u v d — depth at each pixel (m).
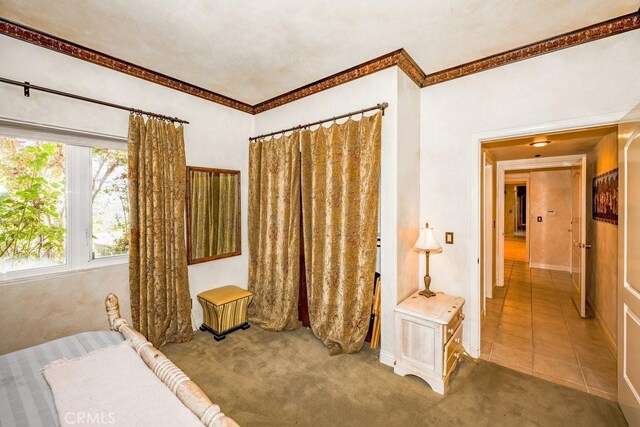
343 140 2.58
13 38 1.91
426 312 2.12
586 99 1.99
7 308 1.92
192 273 2.97
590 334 2.88
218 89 2.99
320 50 2.24
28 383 1.19
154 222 2.51
